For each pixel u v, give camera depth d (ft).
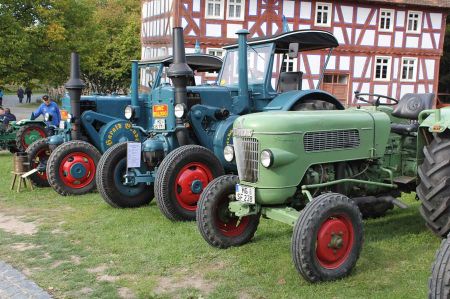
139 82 30.17
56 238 17.78
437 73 85.66
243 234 16.58
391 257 15.31
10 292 13.19
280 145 14.12
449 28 106.01
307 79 77.77
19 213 21.59
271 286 13.26
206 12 71.72
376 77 82.38
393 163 17.84
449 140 15.44
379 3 80.12
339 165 15.46
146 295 12.81
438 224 15.37
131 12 130.00
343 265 13.65
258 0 73.61
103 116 27.86
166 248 16.35
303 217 13.15
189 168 19.61
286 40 23.63
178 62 20.53
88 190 25.54
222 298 12.57
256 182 14.51
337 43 24.91
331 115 15.26
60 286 13.50
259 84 23.85
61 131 28.91
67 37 53.26
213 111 22.24
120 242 17.12
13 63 47.78
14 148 34.88
